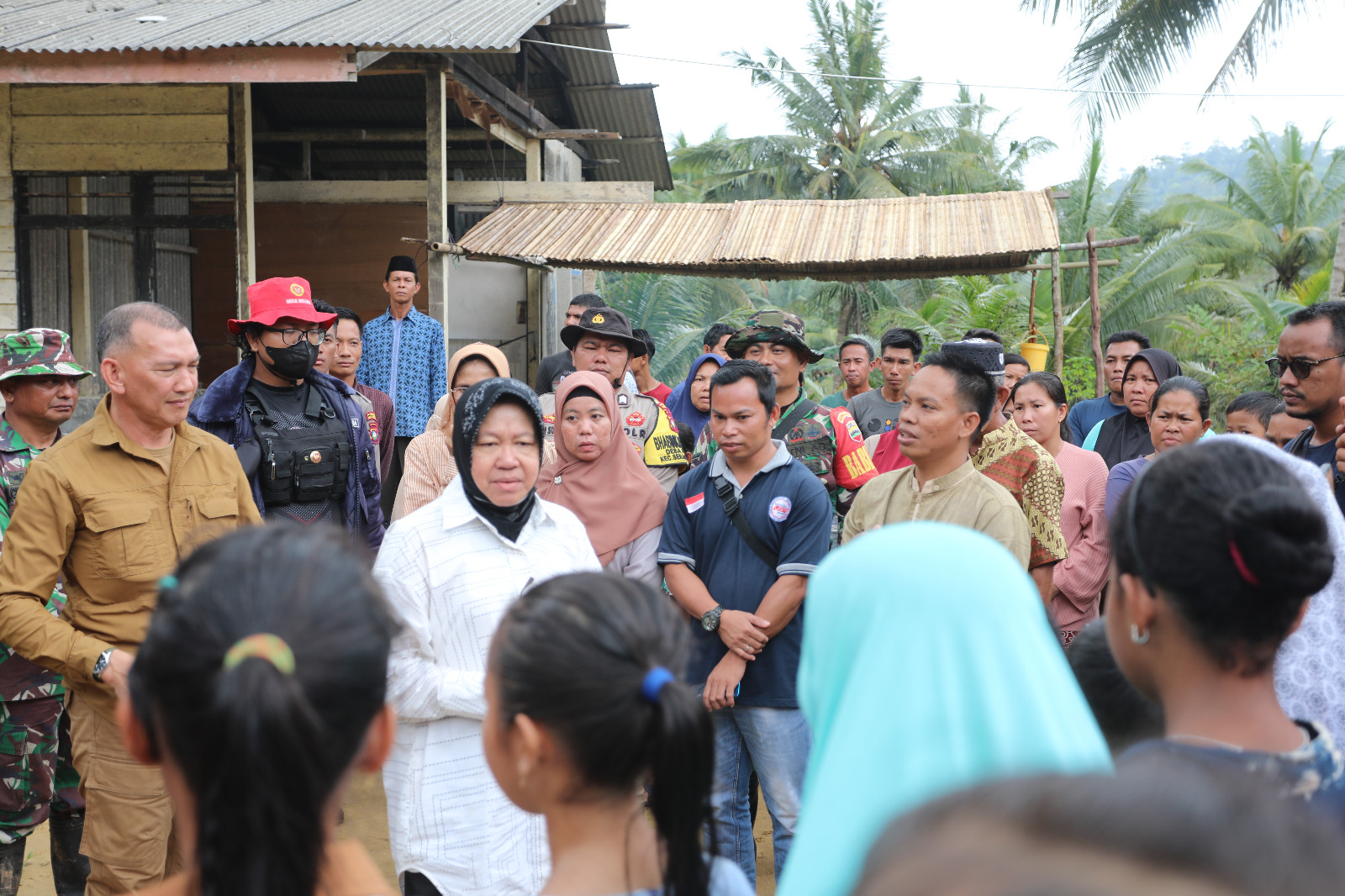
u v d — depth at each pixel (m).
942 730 0.92
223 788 0.97
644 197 9.59
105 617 2.77
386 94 11.94
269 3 8.59
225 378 3.67
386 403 5.36
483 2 9.06
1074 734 0.93
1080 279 19.92
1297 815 0.38
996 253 7.80
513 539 2.68
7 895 3.42
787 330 4.38
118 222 7.85
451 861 2.43
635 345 4.48
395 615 1.17
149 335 2.74
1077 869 0.32
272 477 3.66
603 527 3.48
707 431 4.36
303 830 0.99
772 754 3.22
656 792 1.34
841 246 8.16
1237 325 17.52
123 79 6.77
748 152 26.25
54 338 3.53
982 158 26.20
